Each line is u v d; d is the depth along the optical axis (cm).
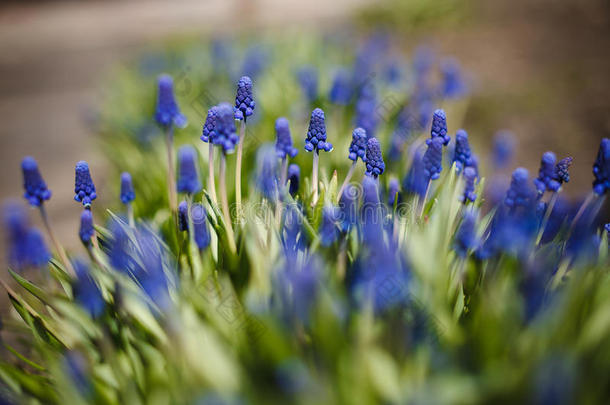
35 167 57
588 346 51
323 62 131
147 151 94
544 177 58
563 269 57
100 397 53
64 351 59
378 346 52
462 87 103
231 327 55
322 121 59
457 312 57
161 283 57
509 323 52
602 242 58
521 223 55
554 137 111
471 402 49
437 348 53
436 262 56
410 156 74
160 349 56
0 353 62
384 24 209
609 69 140
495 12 204
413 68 123
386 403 50
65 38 295
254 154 81
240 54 151
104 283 59
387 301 53
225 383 51
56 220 100
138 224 66
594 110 119
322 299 52
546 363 49
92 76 210
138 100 127
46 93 196
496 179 78
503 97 130
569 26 178
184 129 93
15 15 377
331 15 245
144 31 286
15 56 264
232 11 293
